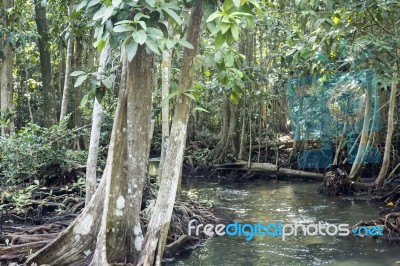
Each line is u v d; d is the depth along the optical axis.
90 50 15.91
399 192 12.29
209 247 8.49
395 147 16.77
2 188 10.62
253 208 12.22
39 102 21.00
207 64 5.48
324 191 14.45
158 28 4.55
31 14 17.14
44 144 11.01
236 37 3.84
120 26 4.11
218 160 19.80
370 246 8.43
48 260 6.16
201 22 5.61
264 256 7.89
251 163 18.59
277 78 17.38
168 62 9.14
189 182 17.94
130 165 6.15
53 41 15.05
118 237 6.07
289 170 17.78
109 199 6.04
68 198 10.05
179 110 5.74
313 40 9.60
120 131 6.14
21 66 20.08
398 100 16.70
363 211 11.59
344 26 9.54
